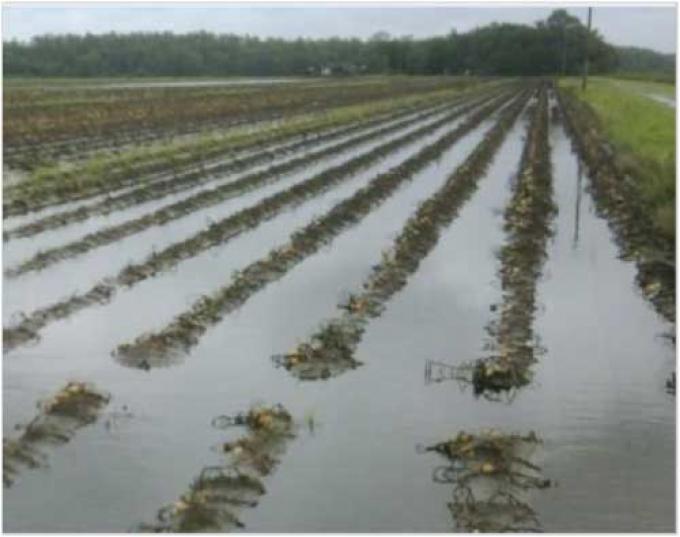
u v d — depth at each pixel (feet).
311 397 45.65
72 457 39.19
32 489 36.63
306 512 34.88
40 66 469.57
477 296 62.85
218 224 80.53
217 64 549.95
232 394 45.91
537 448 40.01
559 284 66.18
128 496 36.11
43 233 78.89
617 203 90.53
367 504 35.50
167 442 40.50
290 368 49.01
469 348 52.85
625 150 120.98
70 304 59.57
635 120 159.74
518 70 549.95
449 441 39.65
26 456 38.93
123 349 51.03
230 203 93.76
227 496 35.65
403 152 136.26
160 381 47.57
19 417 42.98
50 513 34.86
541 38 556.92
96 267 68.95
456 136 155.12
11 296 61.41
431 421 42.98
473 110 221.05
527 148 135.44
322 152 131.23
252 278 65.10
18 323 55.52
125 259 71.31
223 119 181.68
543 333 55.67
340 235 81.05
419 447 40.16
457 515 34.71
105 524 34.14
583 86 281.54
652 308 60.70
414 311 59.52
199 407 44.24
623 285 65.98
